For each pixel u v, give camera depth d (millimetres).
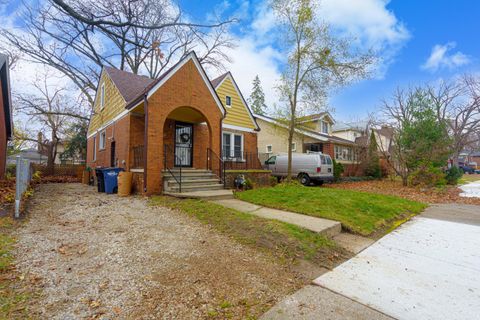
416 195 10992
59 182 14609
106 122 12258
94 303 2275
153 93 7992
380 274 3133
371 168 20016
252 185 10570
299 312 2285
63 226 4512
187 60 8969
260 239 4047
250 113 14992
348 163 20875
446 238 4691
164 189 8031
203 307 2314
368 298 2553
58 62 17516
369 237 4723
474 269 3307
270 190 8625
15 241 3592
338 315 2250
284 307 2361
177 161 10367
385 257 3719
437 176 13859
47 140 22234
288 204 6434
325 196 7426
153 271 2949
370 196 8125
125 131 9328
